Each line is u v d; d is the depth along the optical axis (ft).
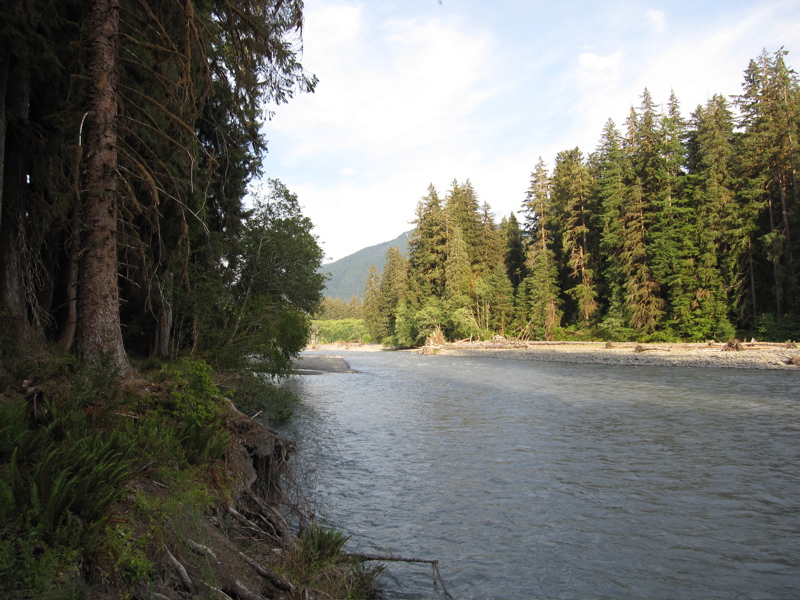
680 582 19.33
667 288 156.76
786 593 18.39
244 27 34.06
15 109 31.94
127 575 12.10
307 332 66.49
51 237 39.60
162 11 32.55
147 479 17.75
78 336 26.05
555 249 213.66
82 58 28.22
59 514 12.37
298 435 45.96
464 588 18.99
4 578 10.25
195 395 27.02
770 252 131.13
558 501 28.22
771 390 67.41
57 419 17.67
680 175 161.79
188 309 55.06
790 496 28.32
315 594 15.81
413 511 26.91
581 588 18.98
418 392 78.18
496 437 44.55
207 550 15.10
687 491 29.48
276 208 70.85
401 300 272.51
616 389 73.82
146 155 35.58
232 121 51.13
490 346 190.49
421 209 251.19
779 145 135.74
